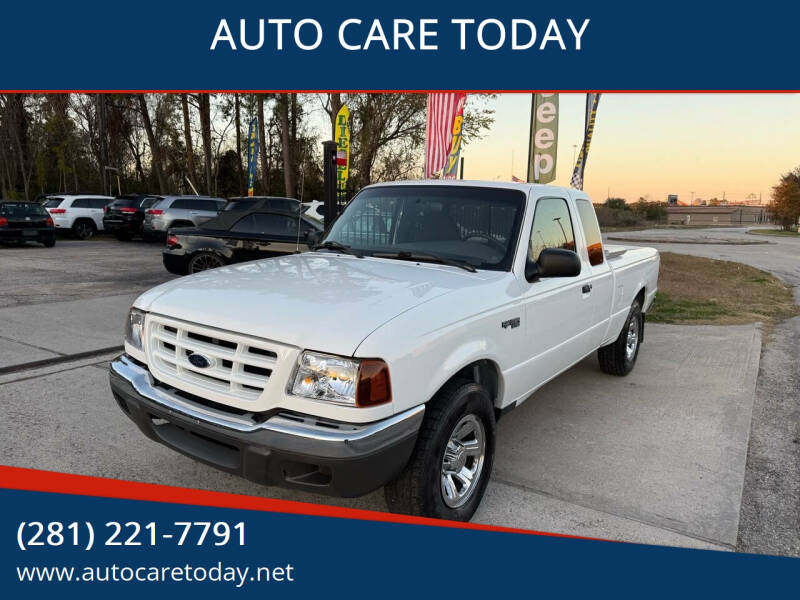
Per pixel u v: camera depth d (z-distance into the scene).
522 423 4.84
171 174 39.72
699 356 7.08
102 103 32.44
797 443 4.59
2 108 34.16
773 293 12.95
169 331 3.06
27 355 5.94
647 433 4.67
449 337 2.94
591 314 4.74
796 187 55.59
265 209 9.97
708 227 62.00
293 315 2.77
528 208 3.92
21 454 3.91
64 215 21.88
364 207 4.39
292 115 29.20
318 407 2.58
